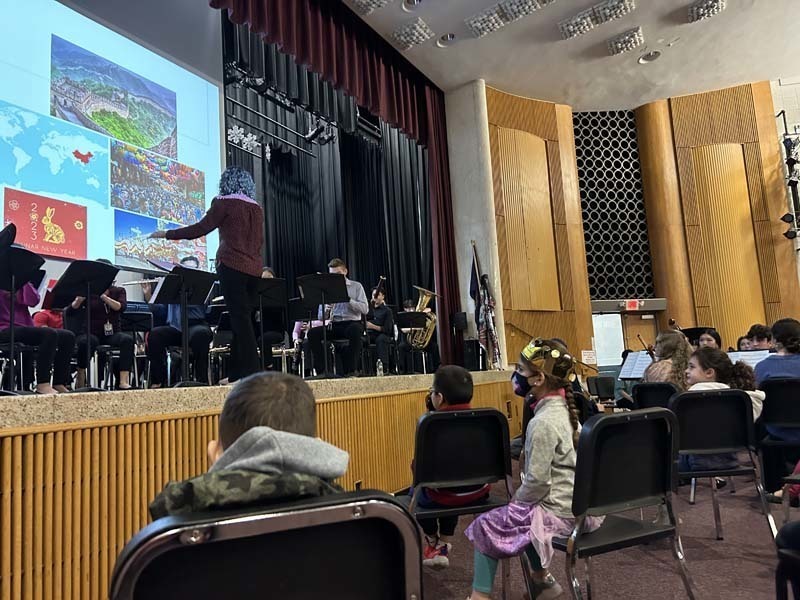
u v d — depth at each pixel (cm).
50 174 548
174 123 686
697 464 333
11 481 198
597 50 839
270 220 1026
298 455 96
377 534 94
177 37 703
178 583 85
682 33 816
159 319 507
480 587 225
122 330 493
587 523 212
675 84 980
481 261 841
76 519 217
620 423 192
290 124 1058
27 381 389
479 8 712
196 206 702
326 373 463
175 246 669
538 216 948
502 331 818
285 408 111
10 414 201
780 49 889
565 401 231
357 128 1062
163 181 663
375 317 705
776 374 376
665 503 212
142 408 249
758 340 564
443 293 819
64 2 577
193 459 270
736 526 358
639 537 204
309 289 455
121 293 471
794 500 394
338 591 92
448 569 302
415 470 254
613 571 291
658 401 392
